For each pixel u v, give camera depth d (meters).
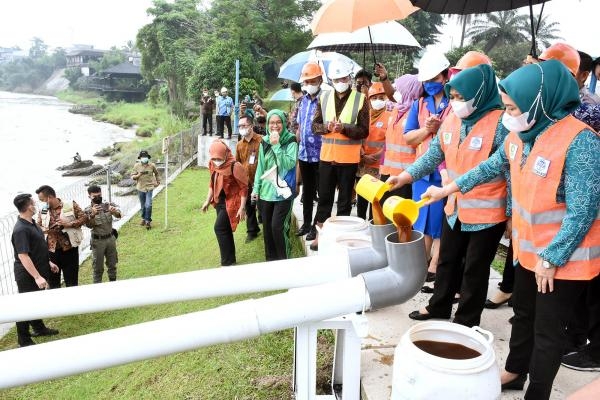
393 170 4.53
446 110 3.66
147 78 48.03
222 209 5.73
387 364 3.02
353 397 2.76
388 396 2.72
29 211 5.80
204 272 2.57
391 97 5.35
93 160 32.66
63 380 4.88
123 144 36.75
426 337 2.38
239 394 3.39
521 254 2.39
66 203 10.51
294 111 7.29
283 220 5.06
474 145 2.90
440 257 3.34
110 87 80.50
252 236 6.75
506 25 36.81
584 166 2.04
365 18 4.21
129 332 2.14
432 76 3.61
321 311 2.28
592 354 2.92
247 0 34.72
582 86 3.13
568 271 2.14
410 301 3.85
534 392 2.33
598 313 2.86
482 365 2.04
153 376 4.16
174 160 17.30
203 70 28.83
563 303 2.19
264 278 2.55
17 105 81.62
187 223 10.77
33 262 5.85
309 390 2.75
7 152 36.28
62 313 2.44
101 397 4.25
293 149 4.97
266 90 33.75
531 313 2.52
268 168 5.11
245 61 29.59
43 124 57.72
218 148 5.49
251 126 6.39
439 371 2.02
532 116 2.13
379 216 2.60
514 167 2.40
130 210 11.99
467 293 3.11
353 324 2.53
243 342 4.03
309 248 5.04
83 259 8.99
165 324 2.17
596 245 2.14
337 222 3.54
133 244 9.55
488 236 2.96
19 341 5.91
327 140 4.77
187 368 4.00
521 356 2.61
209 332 2.16
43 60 124.31
